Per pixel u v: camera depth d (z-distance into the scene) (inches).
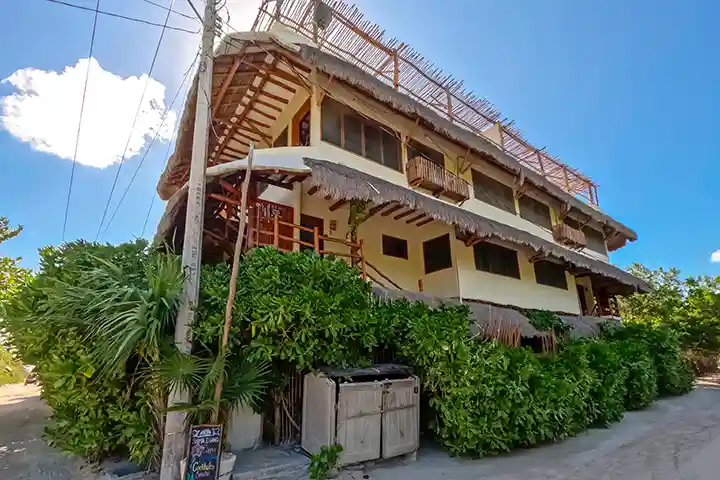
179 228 394.9
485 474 245.3
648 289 738.8
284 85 427.8
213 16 294.4
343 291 281.6
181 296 237.3
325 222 457.1
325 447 240.4
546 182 634.8
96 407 236.5
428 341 290.2
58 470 246.4
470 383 275.4
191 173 263.9
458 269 466.0
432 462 269.0
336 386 255.0
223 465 217.3
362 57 524.4
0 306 256.2
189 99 362.3
